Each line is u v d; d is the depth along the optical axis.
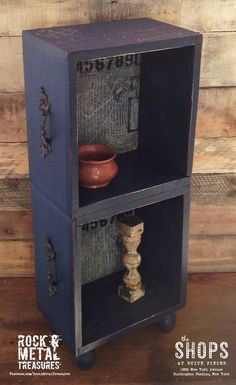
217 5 1.41
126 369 1.39
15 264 1.67
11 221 1.60
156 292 1.52
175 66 1.27
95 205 1.20
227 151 1.58
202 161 1.58
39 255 1.41
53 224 1.27
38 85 1.18
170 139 1.34
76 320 1.29
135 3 1.39
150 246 1.54
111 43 1.11
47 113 1.16
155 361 1.42
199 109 1.52
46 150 1.20
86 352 1.35
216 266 1.72
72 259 1.22
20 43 1.40
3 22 1.38
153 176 1.32
